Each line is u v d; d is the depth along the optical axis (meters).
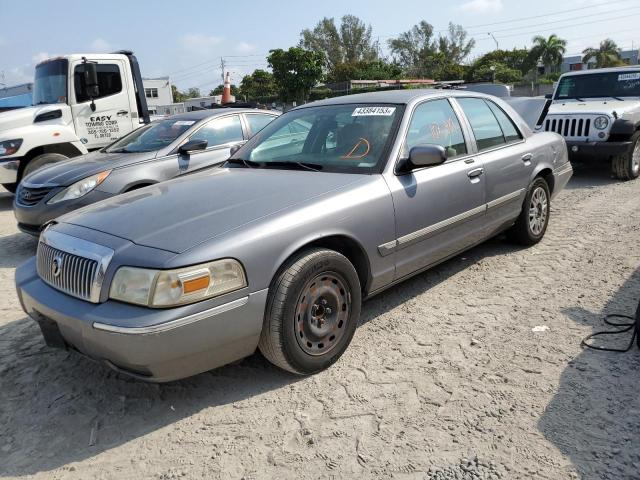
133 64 10.39
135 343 2.64
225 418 3.00
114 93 9.95
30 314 3.32
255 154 4.45
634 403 2.88
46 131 9.07
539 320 3.93
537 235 5.59
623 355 3.37
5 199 10.79
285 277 3.07
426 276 4.96
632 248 5.38
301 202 3.31
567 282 4.61
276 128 4.68
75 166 6.48
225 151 6.97
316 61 49.00
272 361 3.21
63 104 9.52
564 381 3.13
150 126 7.41
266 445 2.76
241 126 7.32
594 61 68.94
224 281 2.84
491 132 4.98
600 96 10.25
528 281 4.70
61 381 3.46
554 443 2.62
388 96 4.45
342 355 3.57
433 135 4.29
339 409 3.01
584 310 4.04
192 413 3.06
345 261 3.37
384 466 2.55
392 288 4.71
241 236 2.94
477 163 4.55
